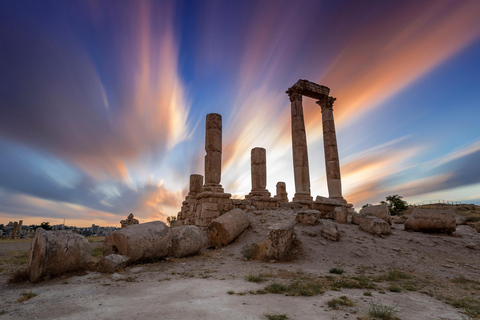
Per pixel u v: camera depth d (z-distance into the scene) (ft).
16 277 24.89
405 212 136.05
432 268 32.37
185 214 74.79
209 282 23.52
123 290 21.07
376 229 46.09
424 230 48.85
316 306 16.80
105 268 27.81
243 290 20.75
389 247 40.40
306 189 75.87
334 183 80.74
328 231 42.68
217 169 60.49
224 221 44.96
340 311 15.92
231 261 34.99
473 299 20.04
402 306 17.46
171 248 36.68
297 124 80.28
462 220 74.64
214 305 16.84
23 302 18.24
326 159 84.23
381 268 31.99
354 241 42.09
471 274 29.94
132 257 31.19
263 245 37.91
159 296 19.20
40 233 25.82
